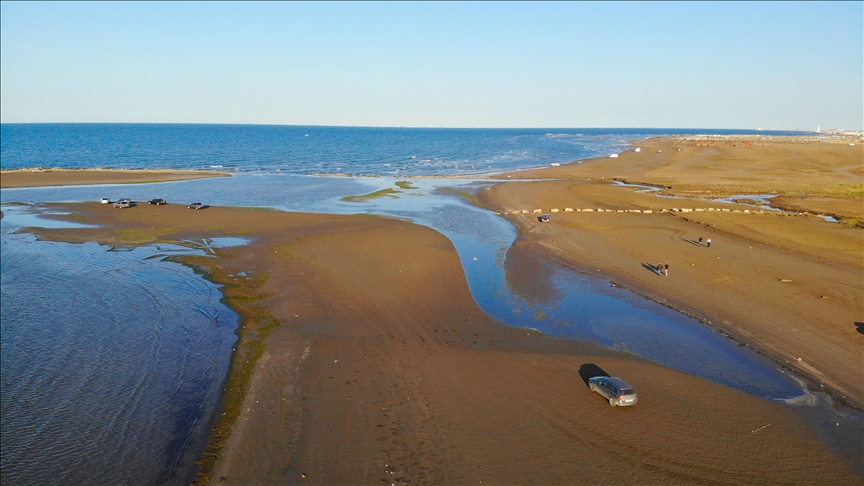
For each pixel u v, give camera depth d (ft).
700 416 75.87
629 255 161.68
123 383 86.53
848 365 92.48
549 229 198.49
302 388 82.69
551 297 127.13
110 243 179.22
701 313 116.47
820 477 63.87
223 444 69.51
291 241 177.47
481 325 109.29
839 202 255.29
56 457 68.64
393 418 74.54
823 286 131.44
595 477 63.10
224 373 88.99
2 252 167.53
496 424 73.20
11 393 83.61
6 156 539.29
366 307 118.32
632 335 105.60
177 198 278.46
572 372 88.53
